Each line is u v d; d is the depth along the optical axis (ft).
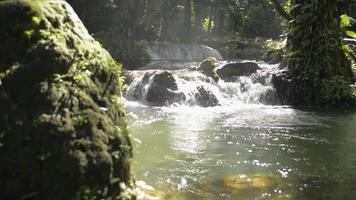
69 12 12.66
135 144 20.81
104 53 13.15
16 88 10.66
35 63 10.97
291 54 38.42
